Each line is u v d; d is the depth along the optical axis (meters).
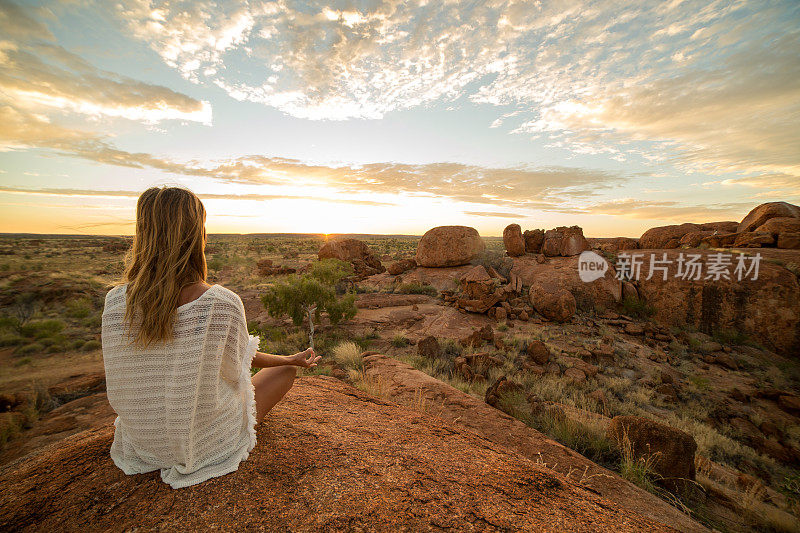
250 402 1.73
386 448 2.07
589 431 5.24
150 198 1.33
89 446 1.89
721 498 4.31
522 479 1.93
